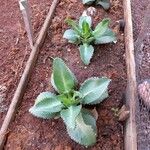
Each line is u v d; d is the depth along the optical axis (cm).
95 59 35
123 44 37
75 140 28
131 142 28
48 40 37
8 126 30
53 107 29
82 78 34
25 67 34
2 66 35
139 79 35
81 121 29
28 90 33
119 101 32
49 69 35
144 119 32
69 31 36
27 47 37
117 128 30
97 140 29
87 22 36
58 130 30
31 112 30
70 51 36
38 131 30
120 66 35
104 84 30
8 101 33
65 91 30
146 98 32
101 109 31
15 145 29
